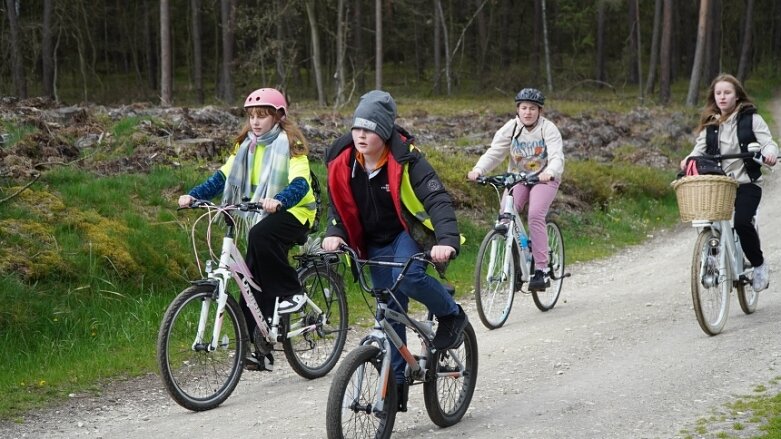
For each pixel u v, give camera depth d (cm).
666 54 6688
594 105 6119
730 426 809
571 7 9600
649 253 2070
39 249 1362
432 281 765
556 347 1174
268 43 6800
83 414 962
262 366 1020
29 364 1115
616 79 9794
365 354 736
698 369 1020
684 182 1130
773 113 6475
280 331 1027
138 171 1839
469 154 2770
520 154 1385
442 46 10688
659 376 1004
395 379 777
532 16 11369
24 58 7362
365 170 759
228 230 981
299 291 1026
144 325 1287
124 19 8712
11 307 1212
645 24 10519
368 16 9694
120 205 1606
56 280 1330
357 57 8294
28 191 1545
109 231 1473
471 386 884
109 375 1103
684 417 853
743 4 10300
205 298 951
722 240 1193
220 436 858
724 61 11069
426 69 10494
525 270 1370
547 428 839
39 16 7806
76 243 1406
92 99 7731
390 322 780
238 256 985
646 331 1239
